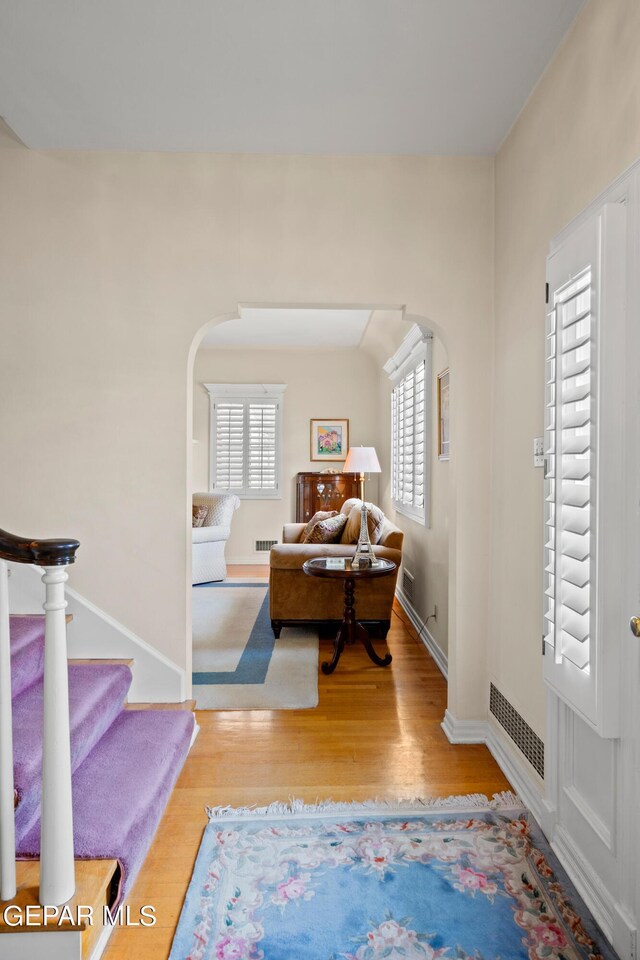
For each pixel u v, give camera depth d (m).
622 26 1.54
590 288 1.53
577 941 1.51
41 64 2.01
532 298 2.17
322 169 2.61
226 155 2.60
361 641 3.77
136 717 2.38
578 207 1.81
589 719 1.53
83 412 2.59
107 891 1.49
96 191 2.58
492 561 2.59
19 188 2.56
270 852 1.84
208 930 1.54
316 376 7.19
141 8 1.75
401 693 3.15
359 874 1.75
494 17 1.79
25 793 1.54
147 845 1.69
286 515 7.21
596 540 1.50
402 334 5.28
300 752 2.49
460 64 2.01
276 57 1.97
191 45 1.91
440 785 2.24
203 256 2.60
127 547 2.61
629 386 1.45
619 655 1.48
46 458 2.59
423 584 4.20
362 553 3.63
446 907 1.62
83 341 2.59
